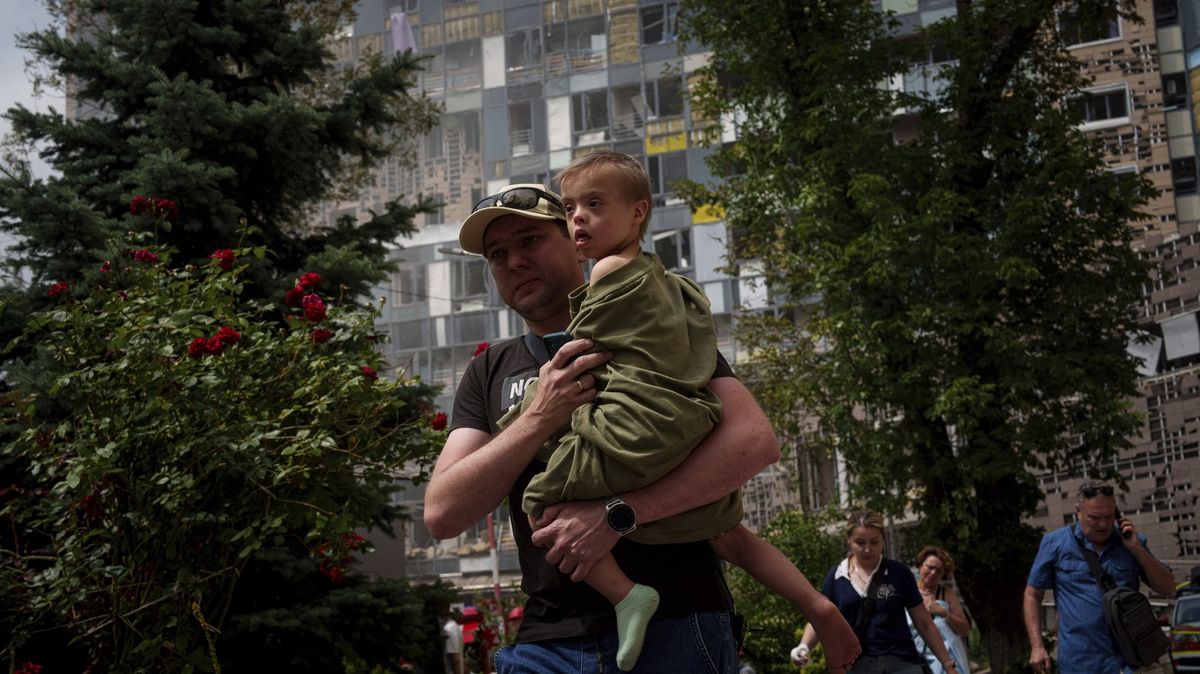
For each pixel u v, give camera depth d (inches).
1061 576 303.1
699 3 788.6
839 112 716.7
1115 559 300.5
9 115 451.2
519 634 104.0
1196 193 1695.4
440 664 568.4
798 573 113.3
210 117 442.6
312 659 402.9
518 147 1844.2
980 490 700.7
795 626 624.4
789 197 736.3
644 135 1750.7
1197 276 1296.8
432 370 1809.8
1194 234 1309.1
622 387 95.4
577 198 104.1
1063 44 786.8
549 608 100.7
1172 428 1259.8
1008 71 754.2
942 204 669.3
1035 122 722.8
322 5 828.0
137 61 476.4
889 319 679.7
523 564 105.3
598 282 100.0
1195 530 1227.9
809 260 712.4
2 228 400.8
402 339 1824.6
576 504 96.5
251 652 396.5
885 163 722.8
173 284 289.1
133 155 452.1
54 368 358.3
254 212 476.7
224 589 307.0
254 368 281.7
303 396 283.3
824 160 709.3
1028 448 661.3
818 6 754.2
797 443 853.2
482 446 110.4
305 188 488.4
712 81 822.5
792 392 751.1
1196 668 577.9
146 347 266.8
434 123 925.2
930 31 758.5
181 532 275.6
